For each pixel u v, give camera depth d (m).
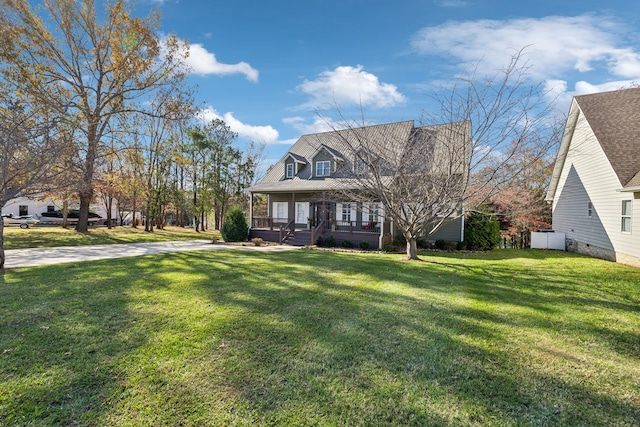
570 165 14.19
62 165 8.83
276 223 18.86
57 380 2.75
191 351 3.31
